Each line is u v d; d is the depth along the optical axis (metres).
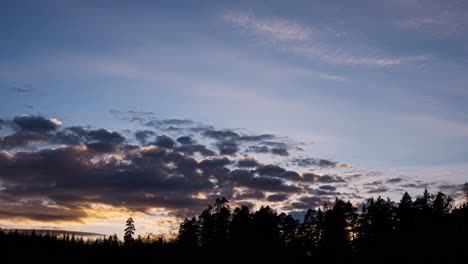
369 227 81.56
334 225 83.94
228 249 87.69
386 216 80.75
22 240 127.12
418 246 72.75
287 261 79.50
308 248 86.31
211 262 83.06
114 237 116.31
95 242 121.06
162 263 88.62
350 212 86.31
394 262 69.62
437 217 77.50
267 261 80.50
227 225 92.81
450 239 71.38
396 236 76.81
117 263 98.44
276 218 91.62
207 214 94.81
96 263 100.62
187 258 88.62
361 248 80.44
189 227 94.56
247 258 83.38
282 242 88.12
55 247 121.62
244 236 87.19
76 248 121.62
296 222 89.94
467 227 73.94
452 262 63.81
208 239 91.81
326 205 87.38
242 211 91.12
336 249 81.94
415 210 79.00
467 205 78.38
